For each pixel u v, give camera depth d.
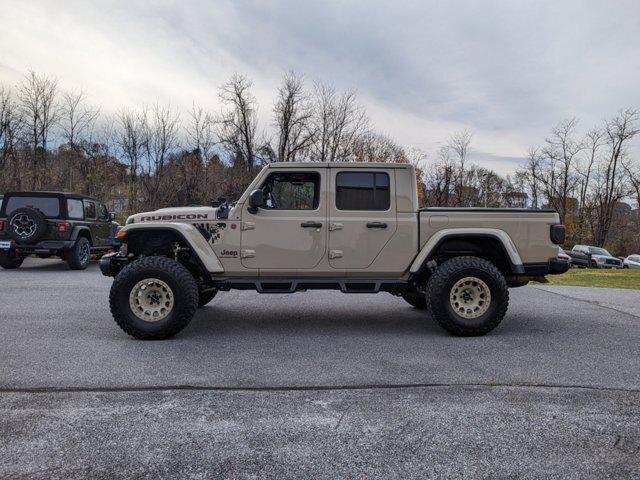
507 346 4.75
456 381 3.64
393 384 3.56
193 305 4.98
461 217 5.36
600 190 50.53
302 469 2.33
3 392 3.34
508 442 2.63
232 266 5.30
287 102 37.22
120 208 24.42
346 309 6.91
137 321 4.92
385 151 41.19
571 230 51.47
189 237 5.18
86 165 24.84
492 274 5.11
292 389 3.45
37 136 25.09
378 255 5.33
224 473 2.29
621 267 33.00
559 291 9.66
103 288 8.73
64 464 2.36
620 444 2.61
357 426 2.82
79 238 11.81
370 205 5.38
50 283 9.40
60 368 3.91
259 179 5.36
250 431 2.74
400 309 6.93
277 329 5.54
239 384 3.54
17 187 22.95
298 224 5.29
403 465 2.37
